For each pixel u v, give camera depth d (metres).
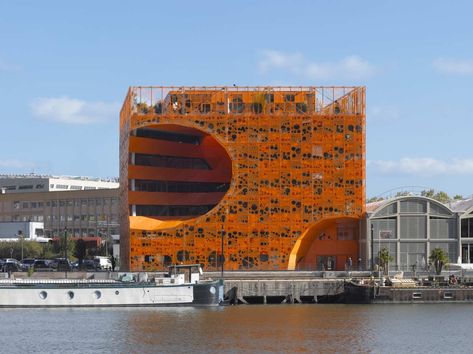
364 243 146.88
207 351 81.62
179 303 114.62
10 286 113.62
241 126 147.12
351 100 148.88
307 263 152.12
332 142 147.25
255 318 103.81
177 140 160.38
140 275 122.56
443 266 139.88
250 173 146.50
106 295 113.81
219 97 148.75
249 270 144.88
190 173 161.75
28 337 89.00
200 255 145.38
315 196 146.62
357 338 89.69
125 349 82.56
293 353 80.94
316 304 123.12
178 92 149.00
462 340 89.12
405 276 132.50
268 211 146.12
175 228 145.38
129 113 150.62
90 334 90.75
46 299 113.50
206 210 159.62
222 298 118.12
